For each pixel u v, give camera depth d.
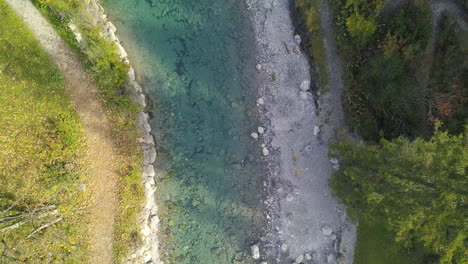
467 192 11.77
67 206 17.11
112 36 18.17
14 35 17.25
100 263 17.75
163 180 18.95
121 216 17.88
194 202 19.00
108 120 18.05
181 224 19.00
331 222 18.64
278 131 18.83
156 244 18.88
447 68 15.30
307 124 18.59
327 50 17.72
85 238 17.53
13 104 17.22
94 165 17.84
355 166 15.29
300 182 18.80
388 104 16.25
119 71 17.50
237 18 18.61
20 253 16.17
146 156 18.62
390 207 13.61
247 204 19.08
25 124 17.20
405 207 13.14
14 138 17.09
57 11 16.91
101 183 17.89
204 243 19.02
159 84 18.72
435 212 12.21
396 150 13.23
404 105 15.73
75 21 17.03
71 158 17.38
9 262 16.06
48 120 17.28
